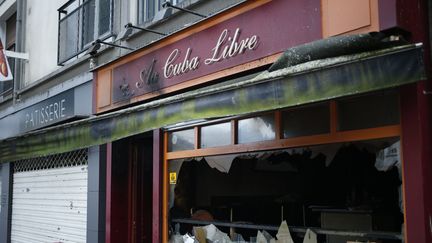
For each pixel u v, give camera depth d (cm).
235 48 560
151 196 802
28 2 1161
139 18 760
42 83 1029
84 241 821
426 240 377
